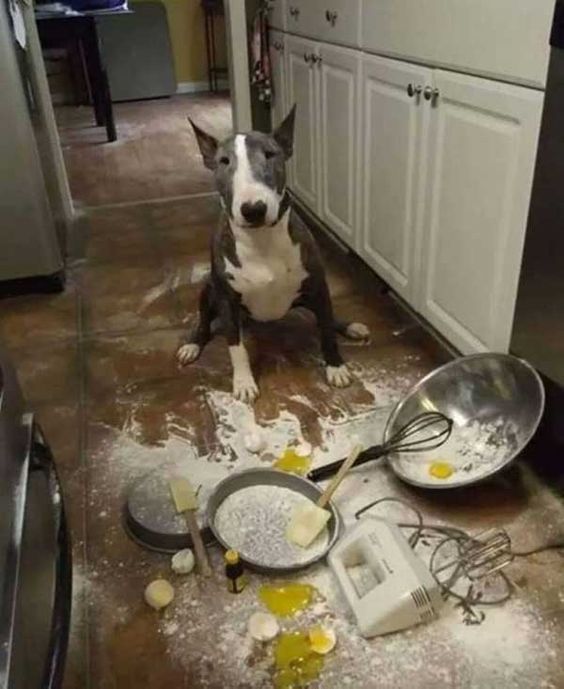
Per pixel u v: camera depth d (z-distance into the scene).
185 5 5.64
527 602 1.12
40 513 0.92
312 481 1.36
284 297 1.66
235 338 1.71
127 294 2.30
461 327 1.60
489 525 1.27
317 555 1.20
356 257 2.35
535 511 1.30
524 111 1.20
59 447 1.54
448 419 1.45
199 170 3.67
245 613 1.12
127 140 4.37
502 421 1.40
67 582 0.96
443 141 1.51
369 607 1.07
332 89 2.16
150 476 1.42
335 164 2.26
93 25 4.08
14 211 2.16
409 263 1.82
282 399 1.68
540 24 1.12
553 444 1.33
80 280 2.42
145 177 3.59
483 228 1.41
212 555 1.24
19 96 2.06
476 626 1.08
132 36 5.49
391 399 1.66
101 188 3.44
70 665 1.06
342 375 1.72
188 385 1.76
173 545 1.25
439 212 1.59
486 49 1.28
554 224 1.18
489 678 1.00
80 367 1.87
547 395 1.31
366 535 1.17
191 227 2.88
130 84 5.59
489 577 1.16
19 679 0.71
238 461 1.47
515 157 1.25
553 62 1.10
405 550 1.13
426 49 1.51
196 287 2.33
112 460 1.50
